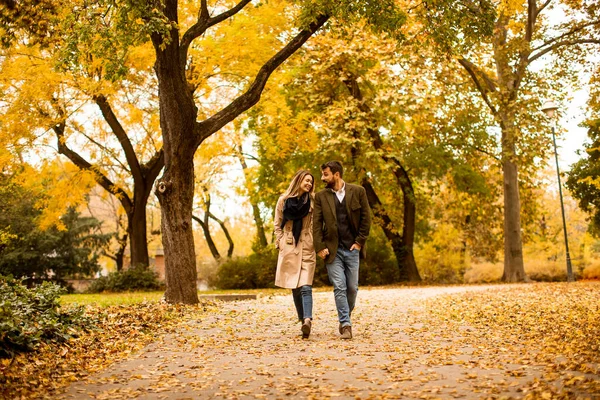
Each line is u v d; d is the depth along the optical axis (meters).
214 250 36.62
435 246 29.47
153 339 7.25
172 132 11.23
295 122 21.52
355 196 7.34
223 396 4.36
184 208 11.40
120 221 35.16
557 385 4.28
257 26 18.09
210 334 7.66
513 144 24.94
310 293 7.31
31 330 6.04
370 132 24.91
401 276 27.55
